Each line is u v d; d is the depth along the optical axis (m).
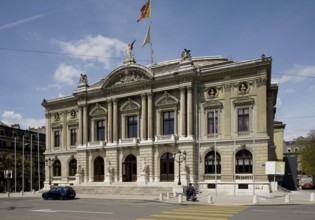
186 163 55.19
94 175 66.44
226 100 54.66
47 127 77.06
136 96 62.78
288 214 24.95
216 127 55.22
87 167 66.94
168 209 30.00
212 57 63.72
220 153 54.25
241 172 52.53
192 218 23.06
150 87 60.53
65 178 72.44
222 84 55.25
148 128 60.16
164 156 58.78
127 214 26.25
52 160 75.00
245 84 53.44
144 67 60.91
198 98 57.09
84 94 68.38
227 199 41.84
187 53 57.97
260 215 24.45
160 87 59.91
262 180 50.56
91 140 67.81
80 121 68.88
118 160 63.09
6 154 94.06
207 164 55.41
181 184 53.28
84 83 69.12
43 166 112.12
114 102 64.69
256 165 51.12
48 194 50.41
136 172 61.47
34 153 109.19
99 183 63.41
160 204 37.06
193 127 56.47
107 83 65.38
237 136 53.31
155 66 66.31
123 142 62.59
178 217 23.70
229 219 22.44
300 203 35.03
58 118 75.62
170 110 59.38
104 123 67.19
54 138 76.00
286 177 67.81
